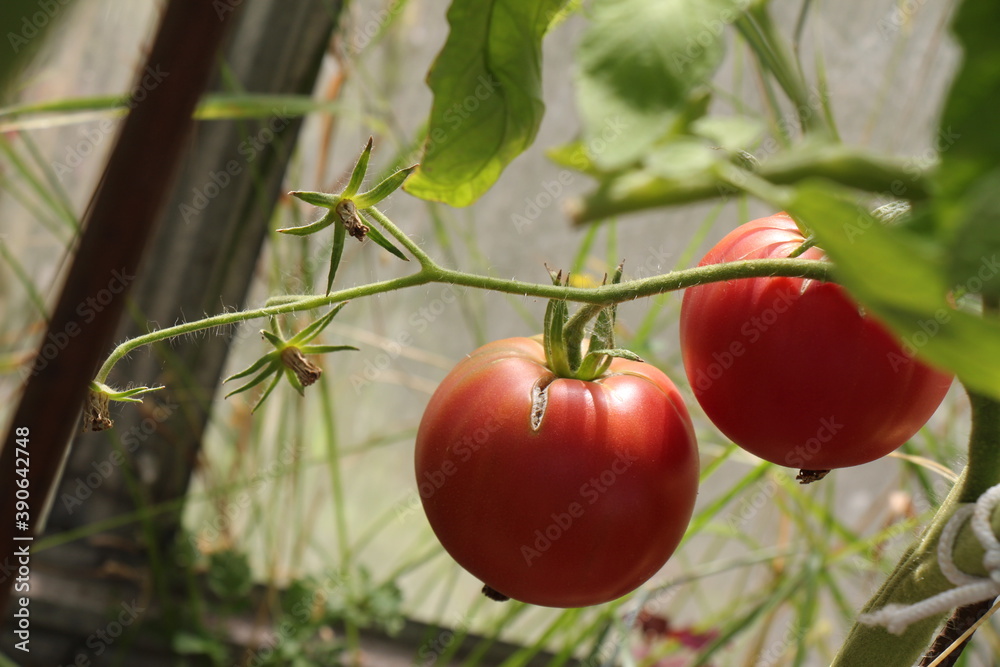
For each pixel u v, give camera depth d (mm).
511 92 537
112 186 538
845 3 1247
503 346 588
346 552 1250
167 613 1249
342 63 1126
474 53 529
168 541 1298
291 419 1443
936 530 544
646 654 1353
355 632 1353
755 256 559
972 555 533
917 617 539
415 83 1342
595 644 1029
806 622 998
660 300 1046
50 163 1310
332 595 1270
